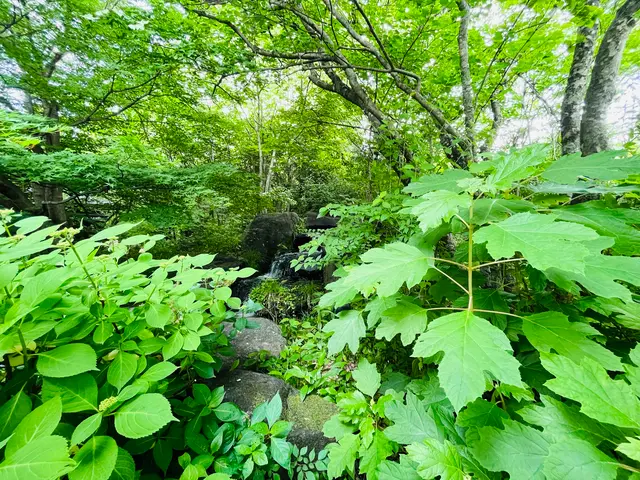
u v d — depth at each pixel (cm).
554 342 79
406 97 337
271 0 327
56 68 545
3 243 100
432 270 120
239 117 1305
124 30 367
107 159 484
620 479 57
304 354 254
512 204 108
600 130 200
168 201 601
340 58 347
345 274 136
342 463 105
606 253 132
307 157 743
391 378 157
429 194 95
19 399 82
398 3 311
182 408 125
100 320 104
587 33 214
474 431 78
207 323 164
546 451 66
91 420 78
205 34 403
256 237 1055
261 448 121
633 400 57
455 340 72
